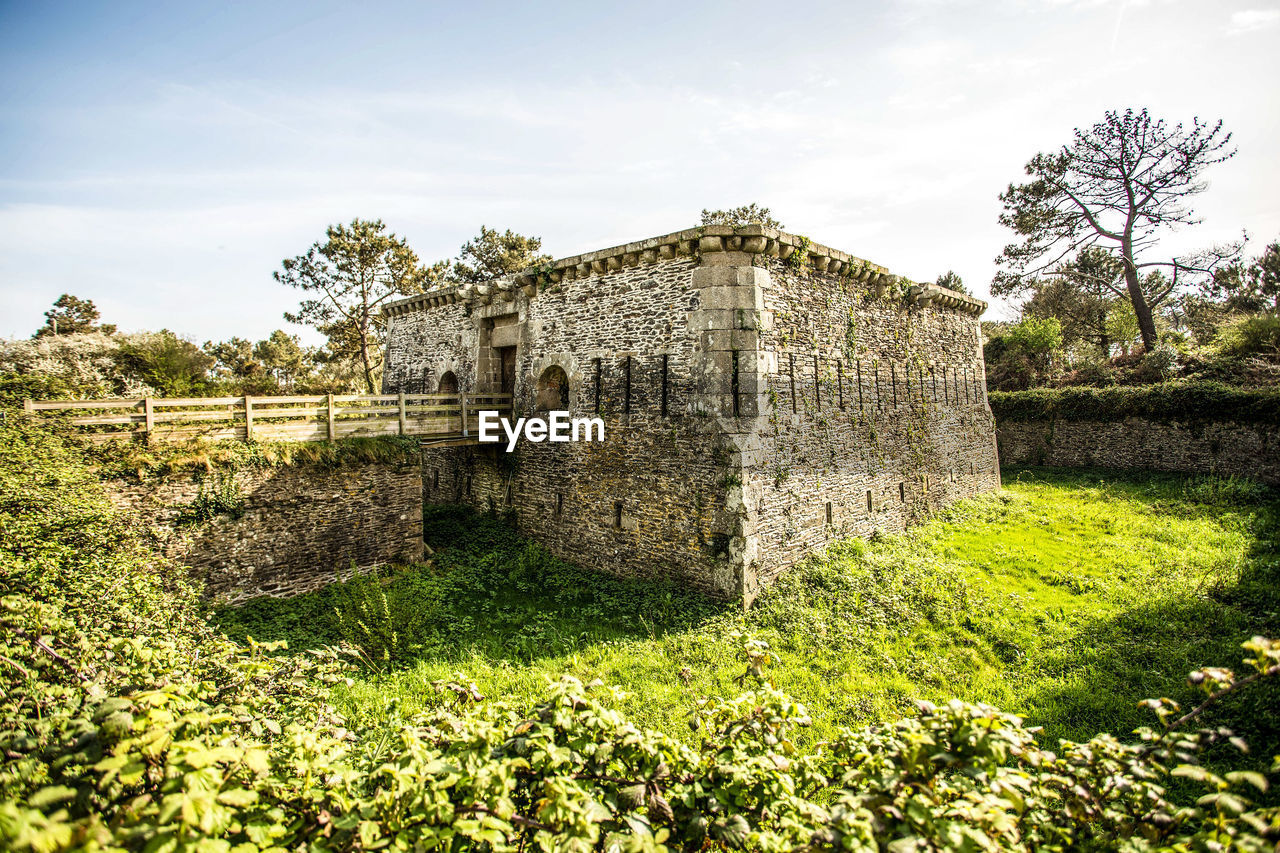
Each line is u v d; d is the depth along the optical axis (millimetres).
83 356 15586
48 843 1495
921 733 2408
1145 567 9945
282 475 9523
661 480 10141
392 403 11406
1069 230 25125
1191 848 2121
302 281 24312
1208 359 20891
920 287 13914
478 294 14422
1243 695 5328
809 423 10586
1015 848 2250
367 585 9117
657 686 6691
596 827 2193
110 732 1990
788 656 7480
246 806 2188
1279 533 11281
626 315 10891
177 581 8172
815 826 2562
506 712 3223
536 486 12750
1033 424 22219
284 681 4402
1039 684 6531
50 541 5816
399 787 2312
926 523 13656
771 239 9664
